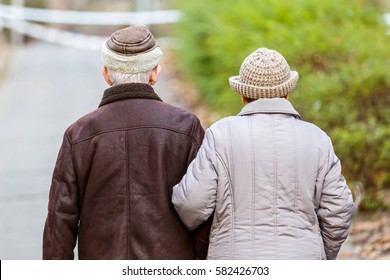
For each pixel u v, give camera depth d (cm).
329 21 1477
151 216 591
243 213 574
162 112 603
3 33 3469
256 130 579
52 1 3684
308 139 582
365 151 1160
